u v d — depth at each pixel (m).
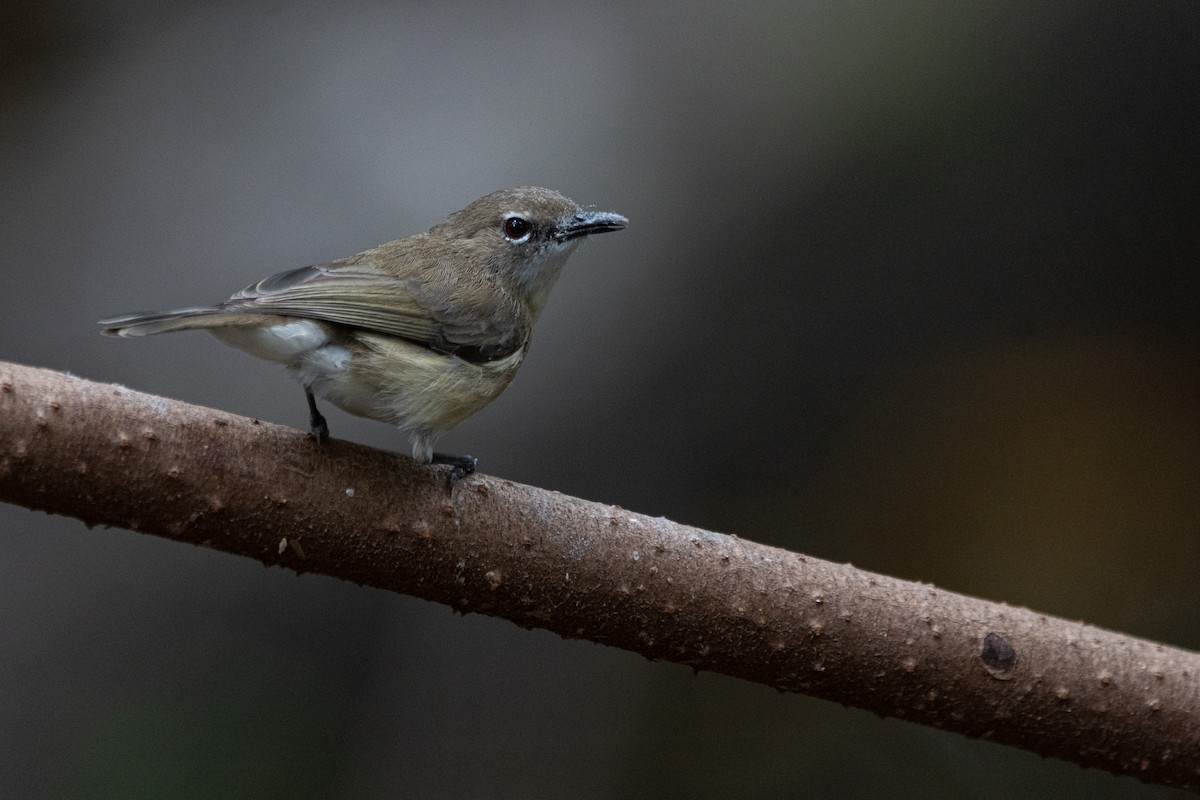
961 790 10.54
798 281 13.20
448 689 11.71
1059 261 13.09
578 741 11.56
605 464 12.73
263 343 6.69
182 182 12.50
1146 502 12.78
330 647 11.69
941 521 12.92
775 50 13.20
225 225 12.30
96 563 11.49
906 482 13.02
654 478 12.80
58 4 13.07
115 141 12.71
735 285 13.17
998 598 12.62
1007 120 12.81
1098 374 13.11
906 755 10.97
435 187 12.55
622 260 13.05
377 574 5.56
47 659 10.96
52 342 11.75
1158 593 12.38
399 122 12.91
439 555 5.53
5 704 10.71
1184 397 12.92
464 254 7.98
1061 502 12.83
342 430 11.75
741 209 13.14
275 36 13.36
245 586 11.72
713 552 5.78
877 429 13.12
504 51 13.38
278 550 5.43
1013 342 13.26
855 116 12.92
